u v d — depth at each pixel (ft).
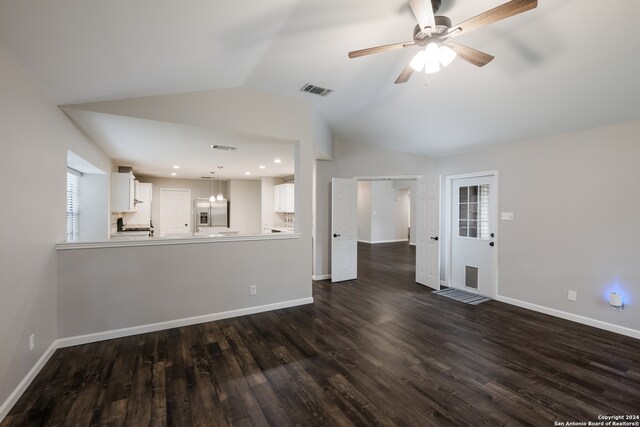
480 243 15.33
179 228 29.30
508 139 13.52
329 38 8.43
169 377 7.84
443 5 6.83
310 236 13.96
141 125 11.00
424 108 12.35
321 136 15.34
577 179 11.55
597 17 6.56
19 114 6.95
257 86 11.97
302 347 9.60
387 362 8.68
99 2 5.25
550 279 12.44
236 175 27.02
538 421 6.27
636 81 8.26
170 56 7.94
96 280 9.90
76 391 7.22
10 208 6.58
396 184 38.86
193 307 11.45
